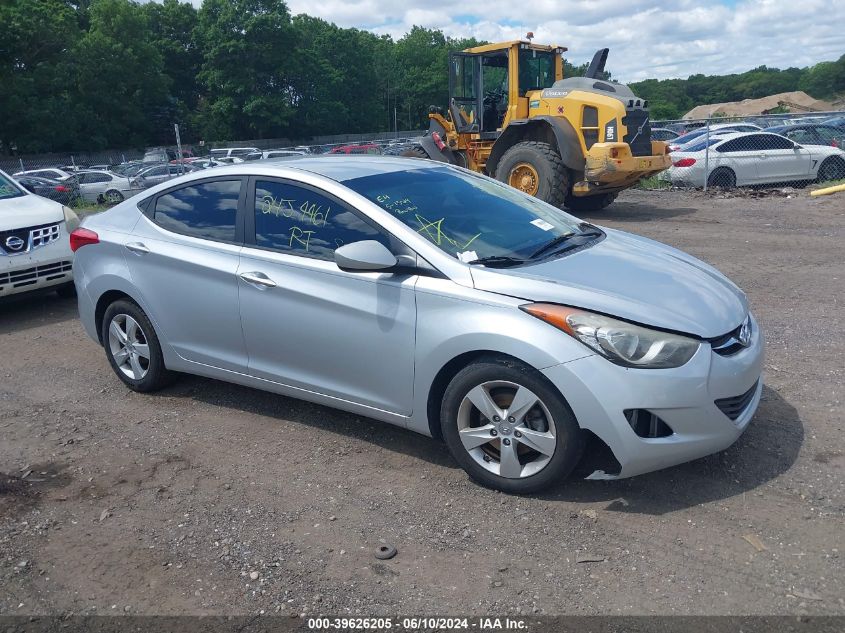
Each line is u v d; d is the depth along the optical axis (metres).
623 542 3.21
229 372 4.58
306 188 4.27
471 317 3.53
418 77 91.44
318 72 73.12
